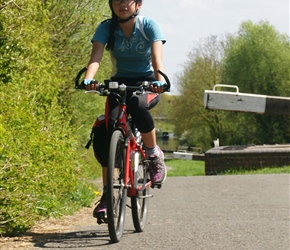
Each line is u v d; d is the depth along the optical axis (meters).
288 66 62.38
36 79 9.25
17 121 7.18
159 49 6.12
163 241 5.99
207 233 6.47
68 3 16.48
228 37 67.38
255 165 24.05
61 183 8.54
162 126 90.62
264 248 5.59
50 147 7.75
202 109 70.19
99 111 20.61
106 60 20.16
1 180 6.58
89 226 7.81
